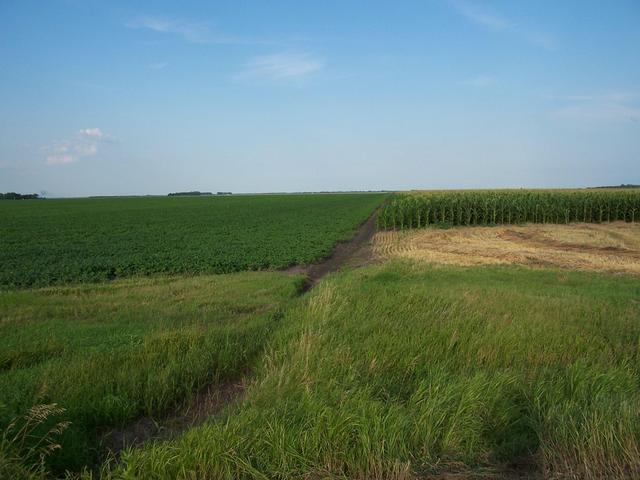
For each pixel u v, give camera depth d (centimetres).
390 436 502
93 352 790
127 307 1226
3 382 668
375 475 480
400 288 1213
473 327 855
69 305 1245
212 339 849
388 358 729
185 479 454
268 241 2855
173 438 557
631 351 797
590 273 1680
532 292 1266
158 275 1831
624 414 532
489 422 565
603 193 4403
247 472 468
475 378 610
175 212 6469
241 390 715
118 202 10519
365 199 10662
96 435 579
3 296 1349
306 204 8506
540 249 2458
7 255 2316
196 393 701
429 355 749
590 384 648
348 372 668
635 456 499
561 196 4253
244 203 9250
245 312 1184
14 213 6375
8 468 425
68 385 654
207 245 2670
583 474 490
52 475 466
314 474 477
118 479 454
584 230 3466
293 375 655
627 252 2366
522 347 780
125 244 2773
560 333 841
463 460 508
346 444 494
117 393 646
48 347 842
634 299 1208
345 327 852
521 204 4081
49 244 2827
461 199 4097
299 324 897
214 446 475
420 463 498
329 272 1994
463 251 2398
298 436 502
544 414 573
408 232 3538
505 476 487
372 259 2198
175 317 1109
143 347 812
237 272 1923
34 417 503
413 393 619
